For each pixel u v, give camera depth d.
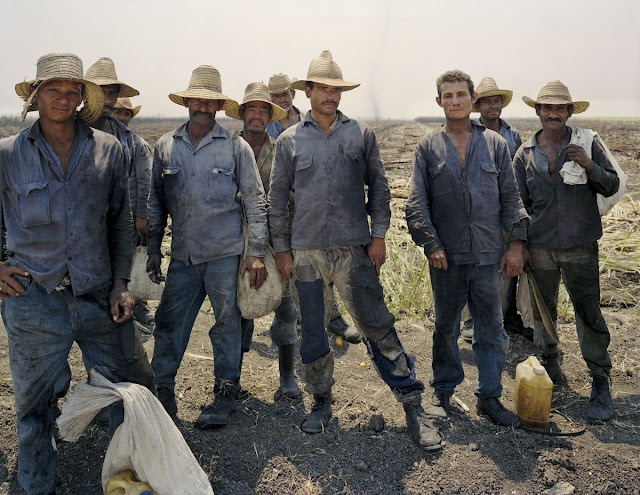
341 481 2.99
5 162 2.52
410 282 6.02
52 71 2.43
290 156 3.23
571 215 3.61
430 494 2.88
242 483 2.97
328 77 3.10
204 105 3.33
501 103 4.91
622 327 5.09
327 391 3.47
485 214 3.28
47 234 2.57
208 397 3.92
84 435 3.41
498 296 3.39
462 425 3.51
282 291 3.49
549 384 3.33
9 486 2.95
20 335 2.61
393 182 11.36
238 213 3.42
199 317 5.45
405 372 3.29
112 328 2.77
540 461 3.10
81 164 2.61
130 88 4.49
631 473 3.01
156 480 2.60
